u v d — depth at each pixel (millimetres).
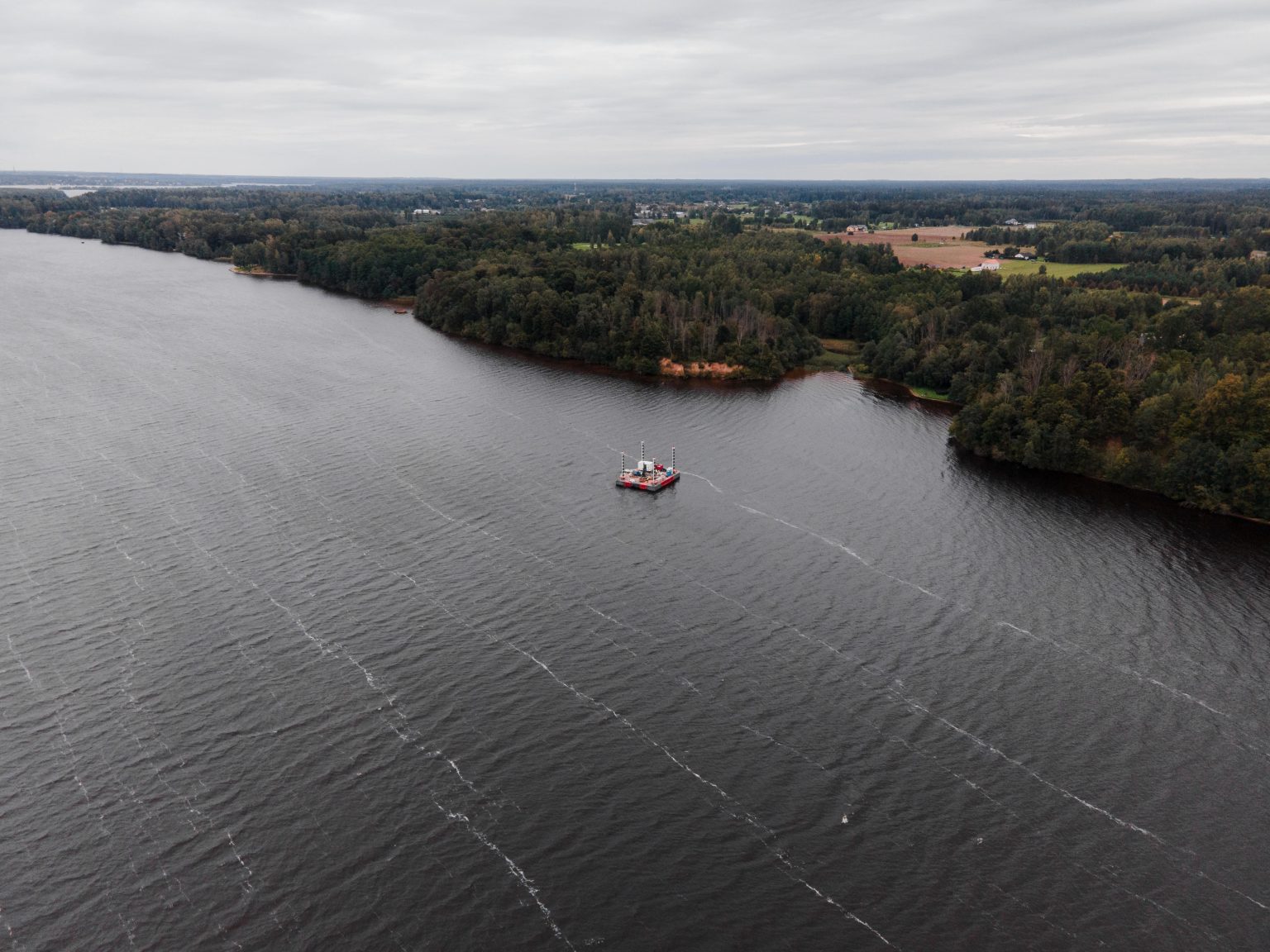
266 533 139750
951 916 77625
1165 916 77875
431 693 103625
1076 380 190250
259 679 104625
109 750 93062
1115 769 95000
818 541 145375
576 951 73562
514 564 134000
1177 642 117750
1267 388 170000
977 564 138500
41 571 125438
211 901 77062
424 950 73250
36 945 72625
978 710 103938
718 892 79438
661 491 164625
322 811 86562
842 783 92188
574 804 88500
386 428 193000
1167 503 165500
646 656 112250
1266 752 97812
